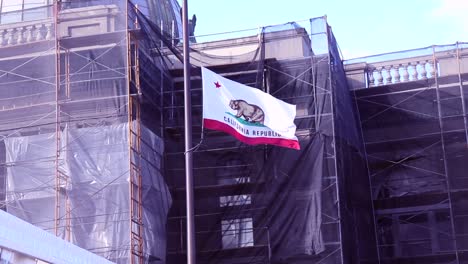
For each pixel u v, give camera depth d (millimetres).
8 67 26422
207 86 23422
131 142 24312
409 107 29359
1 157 25875
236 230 25953
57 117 25000
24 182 24828
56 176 24125
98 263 13461
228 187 26250
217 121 23219
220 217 26031
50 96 25828
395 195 28484
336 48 28859
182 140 27312
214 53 29750
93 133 24844
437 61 29719
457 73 29219
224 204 26250
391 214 28328
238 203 26109
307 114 26516
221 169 26859
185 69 19078
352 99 29906
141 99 25500
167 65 28516
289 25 28016
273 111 24266
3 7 32031
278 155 26141
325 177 25344
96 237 23688
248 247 25453
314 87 26484
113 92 25453
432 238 27688
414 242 27781
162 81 27594
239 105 23828
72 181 24375
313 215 25031
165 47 28938
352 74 30812
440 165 28312
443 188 28031
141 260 23422
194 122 27438
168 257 26141
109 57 25750
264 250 25312
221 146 26984
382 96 29703
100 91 25516
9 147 25406
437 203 27953
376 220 28375
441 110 28781
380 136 29422
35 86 26047
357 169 27922
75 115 25422
